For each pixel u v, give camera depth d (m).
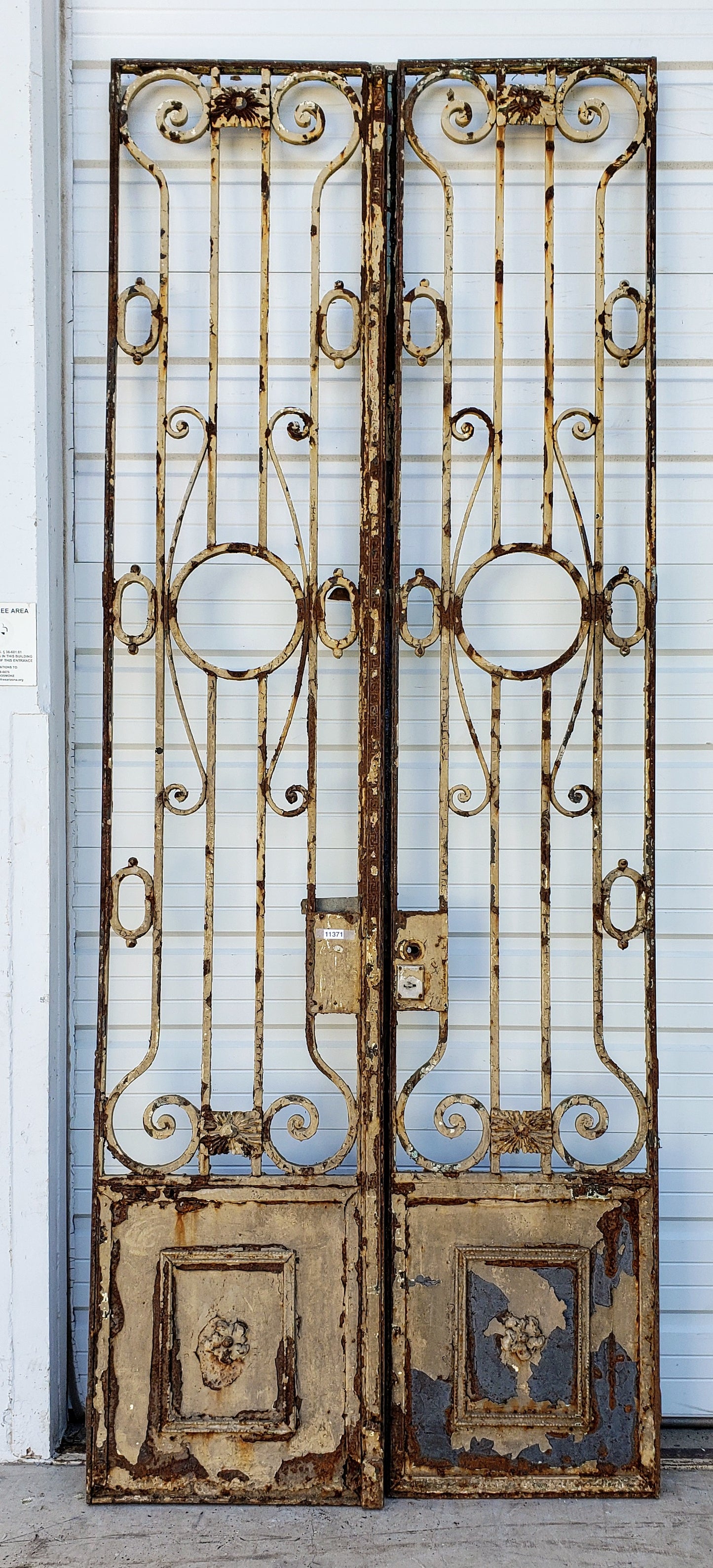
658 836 2.02
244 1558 1.67
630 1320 1.85
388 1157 1.89
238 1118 1.86
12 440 1.89
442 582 1.89
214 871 1.94
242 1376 1.83
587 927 2.00
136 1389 1.83
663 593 2.00
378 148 1.85
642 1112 1.87
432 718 2.00
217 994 2.00
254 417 1.98
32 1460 1.91
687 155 1.96
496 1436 1.83
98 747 2.03
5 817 1.91
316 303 1.87
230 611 1.99
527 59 1.87
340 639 1.91
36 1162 1.92
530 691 1.99
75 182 1.98
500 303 1.87
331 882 1.99
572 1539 1.72
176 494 1.99
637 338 1.98
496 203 1.88
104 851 1.88
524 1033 2.00
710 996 2.02
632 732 2.00
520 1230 1.86
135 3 1.94
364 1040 1.85
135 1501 1.80
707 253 1.98
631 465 1.99
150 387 1.98
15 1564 1.66
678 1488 1.85
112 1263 1.85
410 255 1.96
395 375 1.87
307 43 1.94
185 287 1.97
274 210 1.96
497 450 1.89
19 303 1.88
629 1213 1.86
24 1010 1.92
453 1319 1.85
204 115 1.88
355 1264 1.84
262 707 1.88
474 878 2.00
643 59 1.87
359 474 1.98
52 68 1.92
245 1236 1.85
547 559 1.99
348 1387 1.82
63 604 2.00
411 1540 1.71
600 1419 1.83
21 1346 1.92
